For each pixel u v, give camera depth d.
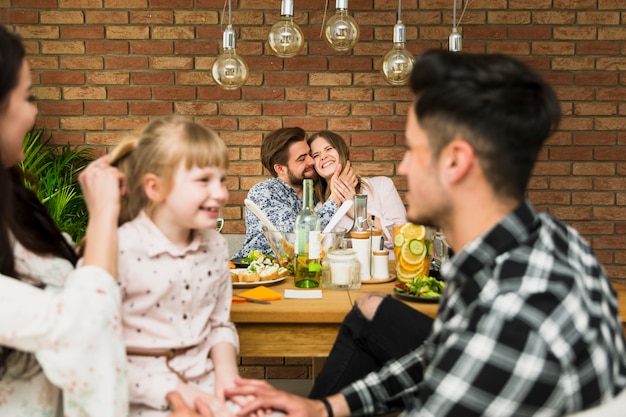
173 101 4.01
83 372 1.15
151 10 3.96
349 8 3.98
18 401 1.24
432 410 1.02
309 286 2.23
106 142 4.02
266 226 2.50
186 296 1.54
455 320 1.11
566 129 4.05
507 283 1.01
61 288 1.30
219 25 3.97
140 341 1.49
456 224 1.12
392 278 2.35
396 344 1.70
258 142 4.03
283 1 2.71
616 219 4.08
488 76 1.07
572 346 0.96
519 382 0.97
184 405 1.41
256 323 1.94
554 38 4.01
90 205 1.31
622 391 1.04
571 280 1.00
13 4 3.93
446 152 1.08
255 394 1.48
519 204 1.09
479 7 3.99
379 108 4.03
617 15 3.99
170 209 1.49
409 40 4.00
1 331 1.12
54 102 3.99
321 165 3.28
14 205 1.30
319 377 1.77
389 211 3.37
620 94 4.03
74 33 3.96
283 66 4.00
